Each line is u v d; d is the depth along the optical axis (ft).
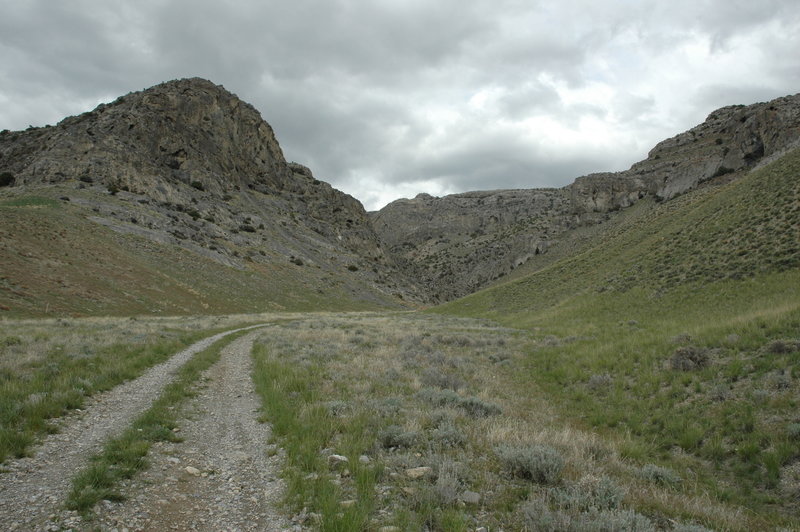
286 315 224.33
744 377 38.27
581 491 19.52
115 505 17.58
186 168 402.93
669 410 37.50
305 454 23.38
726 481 26.55
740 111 338.54
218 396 40.16
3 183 294.87
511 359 68.64
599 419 39.14
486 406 35.86
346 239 536.42
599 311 106.42
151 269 213.87
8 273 135.23
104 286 166.91
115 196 296.92
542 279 191.21
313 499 18.34
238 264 302.66
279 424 28.99
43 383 34.91
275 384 41.73
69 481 19.49
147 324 106.01
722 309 73.46
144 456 23.35
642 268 123.75
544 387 52.54
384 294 412.36
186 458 23.82
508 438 27.20
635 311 94.32
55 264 161.07
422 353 70.28
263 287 283.59
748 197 121.39
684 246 119.85
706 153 299.58
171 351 64.85
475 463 23.18
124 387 39.86
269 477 21.43
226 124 496.64
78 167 310.45
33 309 119.65
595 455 27.14
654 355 51.11
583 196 401.90
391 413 32.09
